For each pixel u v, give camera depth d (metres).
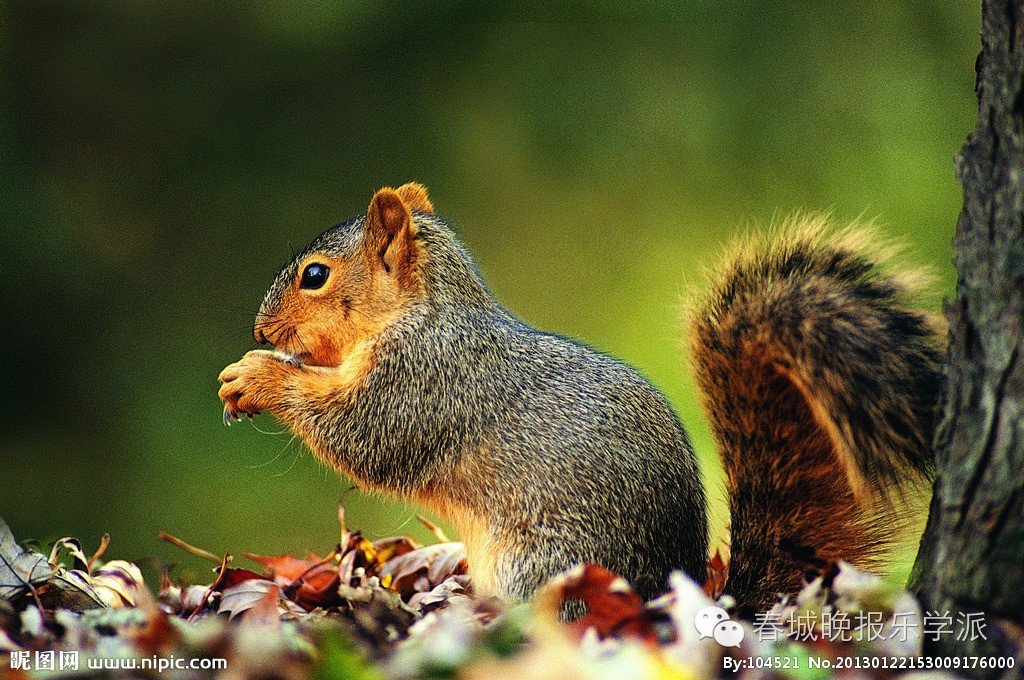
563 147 6.46
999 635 4.96
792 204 6.17
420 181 6.61
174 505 6.19
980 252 5.00
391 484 5.14
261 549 5.86
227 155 6.70
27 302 6.57
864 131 6.13
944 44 6.18
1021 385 4.98
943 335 5.06
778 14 6.29
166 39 6.66
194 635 4.96
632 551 5.09
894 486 5.05
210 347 6.62
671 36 6.43
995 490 4.97
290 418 5.15
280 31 6.54
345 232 5.16
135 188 6.70
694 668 4.95
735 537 5.09
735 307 5.09
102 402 6.55
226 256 6.70
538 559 5.09
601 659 4.96
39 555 5.04
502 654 4.97
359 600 5.06
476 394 5.12
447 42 6.62
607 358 5.12
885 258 5.08
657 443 5.10
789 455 5.09
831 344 5.07
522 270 6.49
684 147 6.33
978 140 5.00
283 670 4.95
